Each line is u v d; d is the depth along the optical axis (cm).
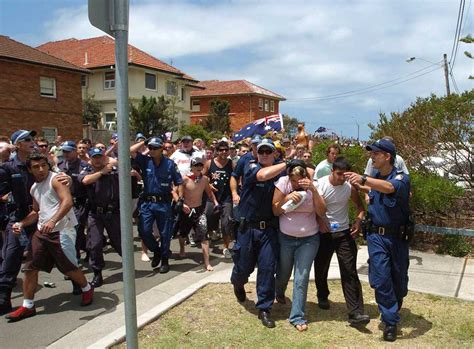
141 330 462
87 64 3628
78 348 426
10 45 2569
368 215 460
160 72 3725
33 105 2569
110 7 283
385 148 446
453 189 792
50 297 575
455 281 602
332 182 478
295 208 461
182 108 4166
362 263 686
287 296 561
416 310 509
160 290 593
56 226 509
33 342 440
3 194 529
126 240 295
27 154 543
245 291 560
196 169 700
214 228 756
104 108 3612
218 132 3872
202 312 509
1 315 514
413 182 796
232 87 5522
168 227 679
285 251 480
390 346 421
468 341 432
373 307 525
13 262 527
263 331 460
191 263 734
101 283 621
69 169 686
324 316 502
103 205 622
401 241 447
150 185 675
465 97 873
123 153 288
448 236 739
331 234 490
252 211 477
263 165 475
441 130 919
